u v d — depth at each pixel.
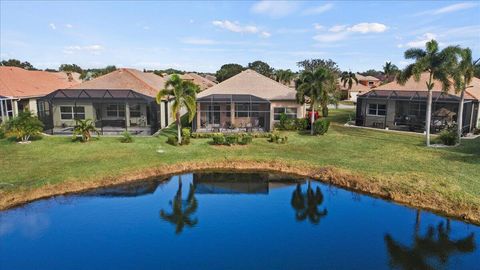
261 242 15.60
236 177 24.77
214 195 21.61
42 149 28.11
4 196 18.89
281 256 14.38
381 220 17.81
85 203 19.52
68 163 24.38
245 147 30.36
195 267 13.48
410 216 18.17
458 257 14.38
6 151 27.33
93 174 22.44
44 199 19.70
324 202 20.22
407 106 39.78
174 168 25.14
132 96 36.00
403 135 35.69
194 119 37.34
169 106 44.66
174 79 29.56
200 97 38.28
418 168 23.44
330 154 27.81
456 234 16.23
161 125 40.38
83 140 31.11
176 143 30.58
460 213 17.83
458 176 21.53
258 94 40.75
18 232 16.09
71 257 14.07
